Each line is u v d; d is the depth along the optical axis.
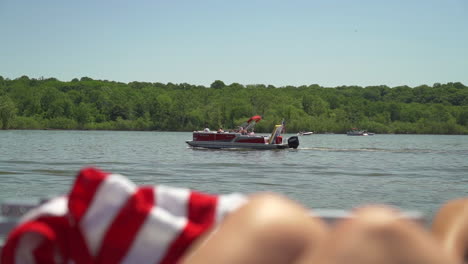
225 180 17.22
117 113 145.75
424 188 15.41
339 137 109.38
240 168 21.89
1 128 123.62
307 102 155.75
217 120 138.12
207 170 20.88
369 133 140.38
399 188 15.34
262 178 17.89
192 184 15.98
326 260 0.75
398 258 0.73
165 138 75.56
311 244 0.83
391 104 168.62
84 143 51.38
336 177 18.53
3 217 1.83
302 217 0.86
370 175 19.50
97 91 154.38
